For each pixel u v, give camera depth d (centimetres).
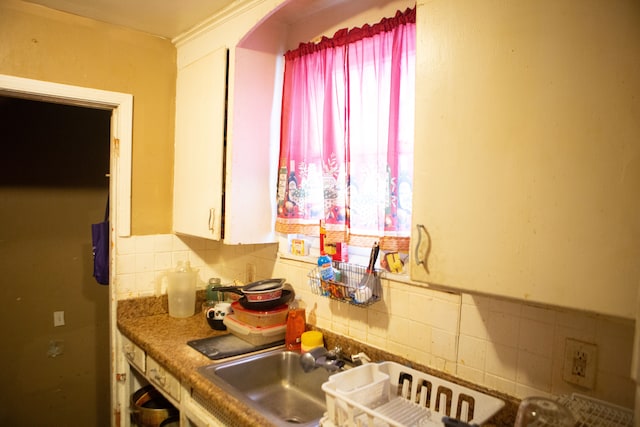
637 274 75
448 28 102
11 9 186
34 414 291
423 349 146
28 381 289
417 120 108
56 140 299
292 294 196
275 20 198
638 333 73
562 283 84
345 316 174
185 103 221
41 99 203
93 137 313
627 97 76
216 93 195
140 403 206
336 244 169
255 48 194
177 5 189
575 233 82
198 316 231
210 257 251
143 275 228
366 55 160
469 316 134
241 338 193
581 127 82
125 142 218
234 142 189
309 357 151
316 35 189
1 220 280
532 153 88
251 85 193
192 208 213
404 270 153
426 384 135
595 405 106
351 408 110
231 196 189
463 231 99
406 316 151
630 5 76
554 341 116
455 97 100
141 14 200
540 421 96
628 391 103
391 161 145
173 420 194
